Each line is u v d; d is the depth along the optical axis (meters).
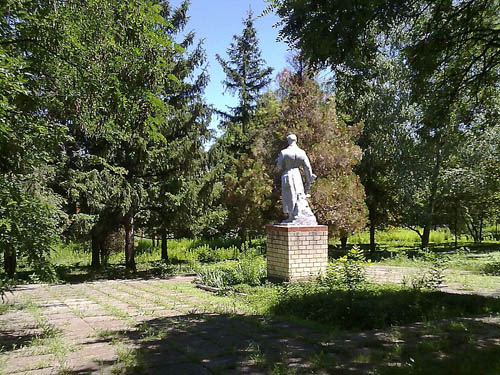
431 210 21.47
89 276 16.42
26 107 6.12
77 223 14.73
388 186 21.81
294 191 11.19
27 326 6.51
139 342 5.30
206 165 18.06
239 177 21.05
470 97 8.77
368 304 6.48
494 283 10.29
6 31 5.36
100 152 15.48
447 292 8.40
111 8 5.91
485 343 4.94
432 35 7.23
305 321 6.41
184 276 15.20
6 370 4.18
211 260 20.77
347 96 7.47
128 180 16.11
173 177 16.67
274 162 19.12
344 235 18.56
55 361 4.49
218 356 4.66
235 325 6.23
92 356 4.66
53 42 5.58
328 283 8.48
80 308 8.17
